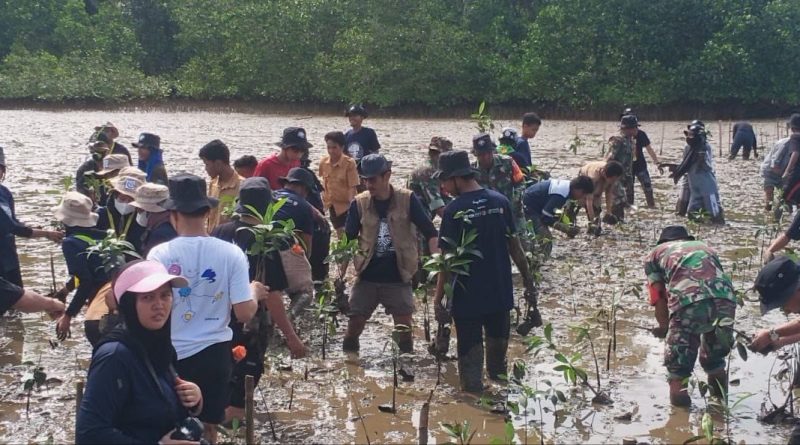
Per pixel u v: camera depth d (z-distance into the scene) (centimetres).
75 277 724
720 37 4606
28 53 5609
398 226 826
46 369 800
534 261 1004
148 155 1162
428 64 4791
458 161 741
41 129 3562
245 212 700
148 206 693
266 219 664
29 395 716
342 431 670
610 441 650
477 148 1000
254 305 572
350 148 1312
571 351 844
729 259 1191
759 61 4591
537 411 706
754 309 971
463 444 604
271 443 647
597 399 720
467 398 736
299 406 718
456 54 4809
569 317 951
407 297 834
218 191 921
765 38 4566
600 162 1398
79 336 895
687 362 702
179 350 557
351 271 1148
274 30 5066
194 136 3269
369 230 826
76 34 5856
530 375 785
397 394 745
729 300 697
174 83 5400
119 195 763
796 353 713
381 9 5012
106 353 429
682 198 1545
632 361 817
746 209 1619
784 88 4588
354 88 4878
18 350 851
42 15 5947
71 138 3098
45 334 900
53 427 676
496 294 736
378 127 3916
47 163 2264
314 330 910
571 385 760
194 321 562
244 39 5153
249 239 684
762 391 745
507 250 752
